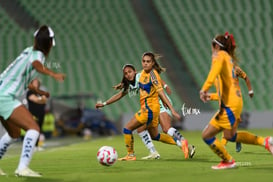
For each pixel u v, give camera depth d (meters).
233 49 20.81
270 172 19.89
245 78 25.84
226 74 20.28
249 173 19.44
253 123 95.31
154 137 29.56
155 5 119.44
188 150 28.03
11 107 18.56
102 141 59.00
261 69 107.31
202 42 111.44
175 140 28.52
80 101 90.56
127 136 28.27
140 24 114.31
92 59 102.75
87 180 18.64
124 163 26.48
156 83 26.06
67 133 83.38
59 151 41.03
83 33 108.75
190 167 23.16
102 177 19.45
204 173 19.88
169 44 110.81
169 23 115.06
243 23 117.06
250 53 110.50
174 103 96.62
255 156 29.75
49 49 19.16
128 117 88.19
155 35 112.38
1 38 103.38
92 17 112.69
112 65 101.81
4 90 18.70
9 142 20.73
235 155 30.66
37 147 45.00
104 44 106.88
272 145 23.06
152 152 29.45
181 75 104.19
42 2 113.50
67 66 99.81
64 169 24.23
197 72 104.88
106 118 85.12
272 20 119.00
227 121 20.28
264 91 102.75
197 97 99.25
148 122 27.67
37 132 18.67
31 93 41.75
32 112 42.84
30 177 19.70
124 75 28.25
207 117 93.06
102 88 95.81
